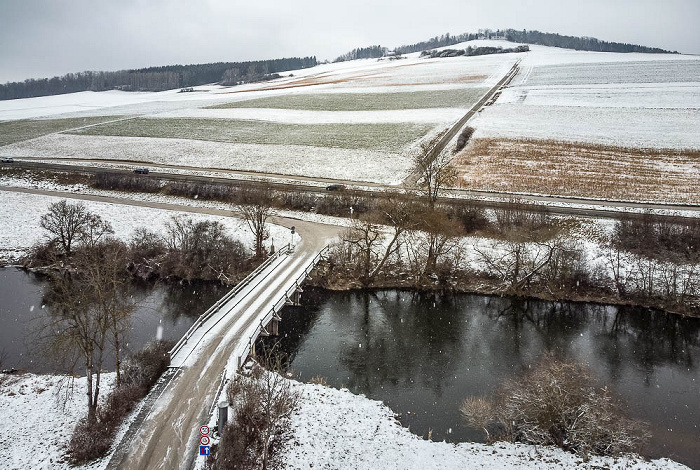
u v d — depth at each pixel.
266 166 93.25
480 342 42.72
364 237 56.38
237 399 29.64
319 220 68.69
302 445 27.83
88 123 142.00
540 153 92.25
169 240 59.94
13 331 42.28
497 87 160.50
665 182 76.50
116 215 72.00
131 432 27.00
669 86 142.88
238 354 35.06
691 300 47.50
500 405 32.75
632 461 27.05
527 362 39.31
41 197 81.69
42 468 24.84
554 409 28.97
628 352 41.03
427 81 183.62
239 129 124.56
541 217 60.97
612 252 55.25
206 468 24.41
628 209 65.44
